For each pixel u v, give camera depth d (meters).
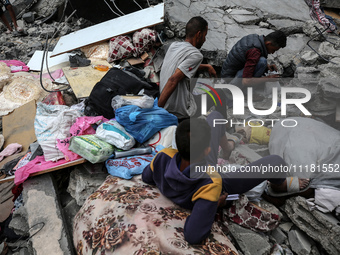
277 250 2.33
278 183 2.30
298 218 2.37
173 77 2.97
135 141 2.86
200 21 3.08
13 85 4.15
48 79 4.38
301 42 4.73
